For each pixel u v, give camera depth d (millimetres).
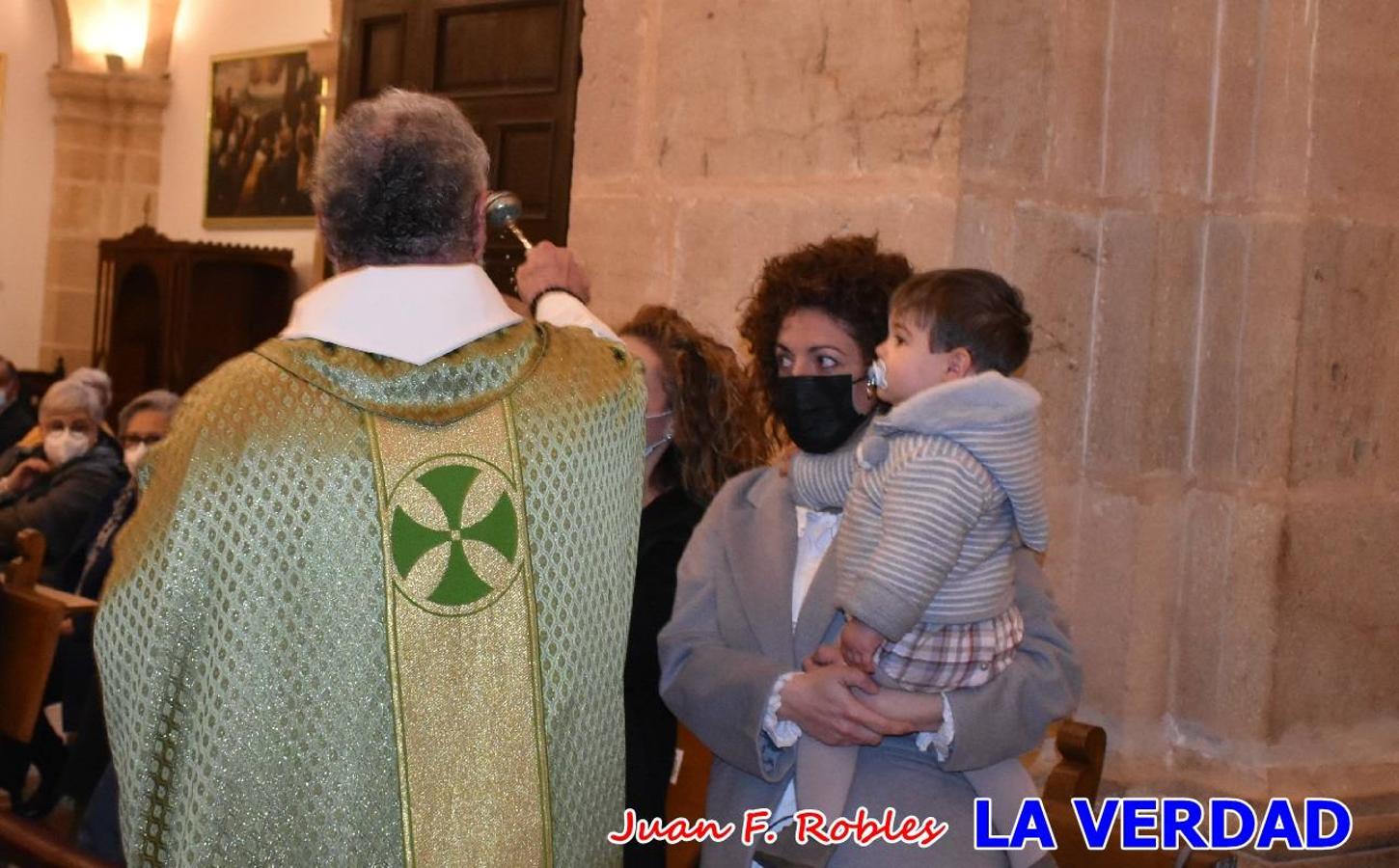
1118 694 3492
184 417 1737
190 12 12727
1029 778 2244
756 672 2154
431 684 1731
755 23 3598
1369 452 3527
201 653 1678
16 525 5574
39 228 13023
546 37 4375
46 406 5898
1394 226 3541
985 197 3258
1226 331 3516
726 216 3639
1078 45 3418
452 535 1752
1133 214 3496
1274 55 3471
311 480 1708
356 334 1778
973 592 2107
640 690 2520
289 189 11617
